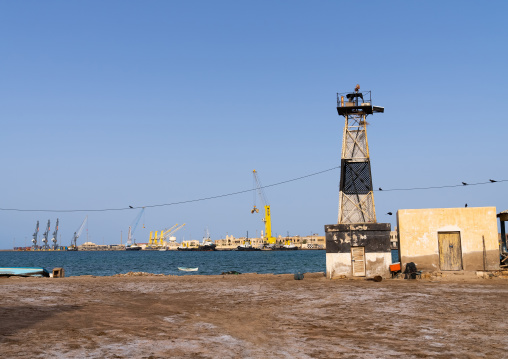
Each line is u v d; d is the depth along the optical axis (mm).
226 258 149625
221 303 18297
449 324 12914
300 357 9344
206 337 11445
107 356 9367
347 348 10117
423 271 27656
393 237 133250
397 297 19172
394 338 11141
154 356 9406
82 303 18281
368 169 31875
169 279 31391
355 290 22250
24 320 13594
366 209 31312
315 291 22234
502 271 26578
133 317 14703
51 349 9922
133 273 38656
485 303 17062
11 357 9148
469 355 9406
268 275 33812
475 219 27609
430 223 28109
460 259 27609
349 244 29078
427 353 9586
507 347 10086
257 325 13195
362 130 32719
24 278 32562
